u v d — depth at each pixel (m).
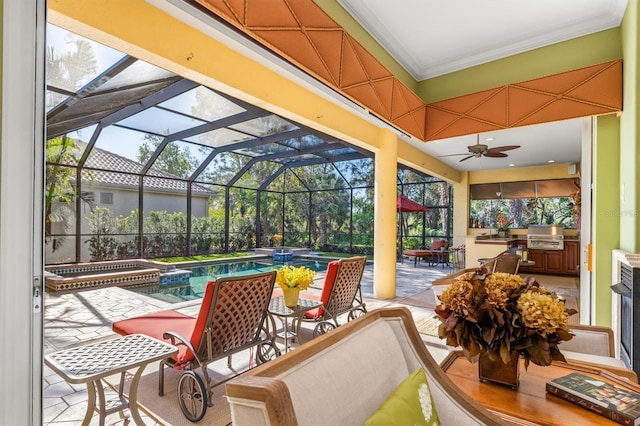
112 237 9.04
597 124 3.73
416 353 1.21
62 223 8.07
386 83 4.07
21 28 1.19
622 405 1.15
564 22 3.92
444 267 9.79
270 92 3.48
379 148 5.52
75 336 3.69
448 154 7.38
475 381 1.45
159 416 2.21
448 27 4.04
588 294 3.91
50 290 6.12
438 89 5.08
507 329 1.30
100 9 2.20
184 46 2.66
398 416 0.88
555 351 1.29
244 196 12.58
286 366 0.81
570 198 8.63
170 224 10.34
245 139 8.20
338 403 0.83
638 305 2.50
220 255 11.27
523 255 7.41
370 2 3.63
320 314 3.51
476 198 9.96
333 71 3.23
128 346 1.99
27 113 1.20
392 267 5.59
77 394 2.48
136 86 4.84
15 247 1.16
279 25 2.65
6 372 1.14
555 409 1.21
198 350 2.32
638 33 2.89
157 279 7.47
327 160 10.64
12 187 1.16
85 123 6.56
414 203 10.01
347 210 12.37
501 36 4.23
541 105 4.09
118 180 9.19
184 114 6.28
